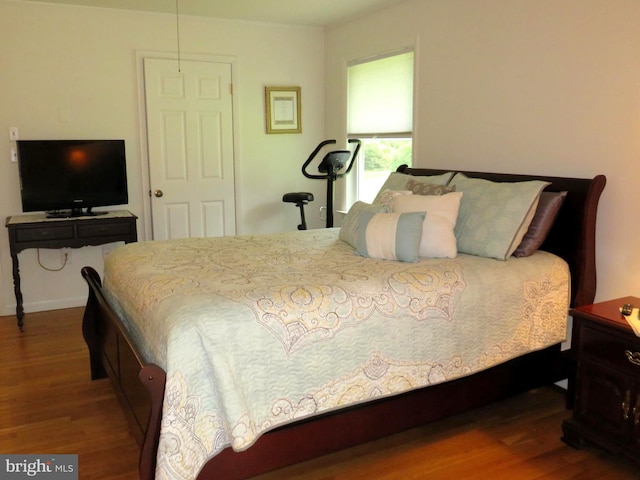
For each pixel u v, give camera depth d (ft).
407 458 7.84
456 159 12.28
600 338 7.55
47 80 14.23
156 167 15.76
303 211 16.26
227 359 6.11
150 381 5.78
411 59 13.70
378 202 10.90
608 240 9.11
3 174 14.08
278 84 17.04
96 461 7.73
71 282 15.19
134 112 15.31
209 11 14.99
